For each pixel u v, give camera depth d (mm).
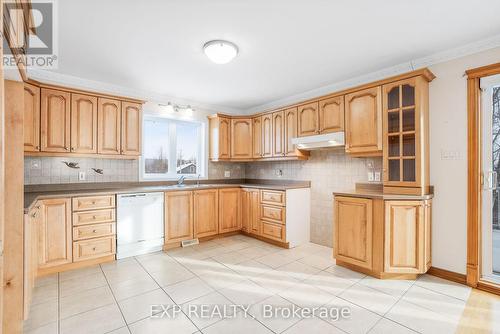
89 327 1766
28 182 2910
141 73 3078
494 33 2197
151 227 3314
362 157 3242
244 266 2857
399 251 2453
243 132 4414
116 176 3535
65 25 2039
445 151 2516
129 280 2492
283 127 3811
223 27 2084
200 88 3668
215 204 3953
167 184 3992
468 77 2369
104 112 3188
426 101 2576
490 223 2385
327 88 3561
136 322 1823
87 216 2848
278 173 4344
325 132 3229
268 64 2826
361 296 2195
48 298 2145
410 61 2742
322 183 3686
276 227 3615
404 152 2605
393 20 2000
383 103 2689
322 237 3674
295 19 1977
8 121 1729
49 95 2816
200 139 4555
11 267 1688
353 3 1791
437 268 2572
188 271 2717
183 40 2291
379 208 2502
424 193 2506
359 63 2811
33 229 2188
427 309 1993
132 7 1815
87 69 2953
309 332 1721
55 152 2846
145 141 3924
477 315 1913
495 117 2473
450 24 2059
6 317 1657
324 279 2527
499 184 2500
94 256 2885
